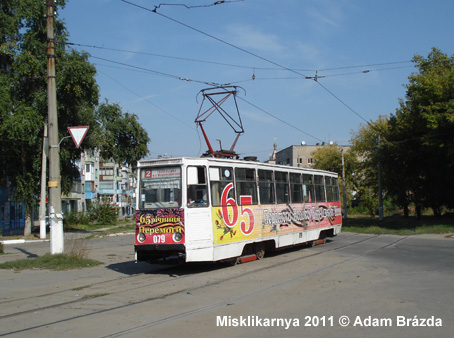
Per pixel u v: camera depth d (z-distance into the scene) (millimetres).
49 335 6223
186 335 6125
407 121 32562
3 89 28625
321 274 11141
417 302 7902
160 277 11352
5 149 30547
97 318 7117
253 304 7926
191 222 11562
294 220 16750
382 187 39594
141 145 41469
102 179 79562
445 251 16438
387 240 21641
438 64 32625
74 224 42281
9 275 11898
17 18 29484
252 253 14320
